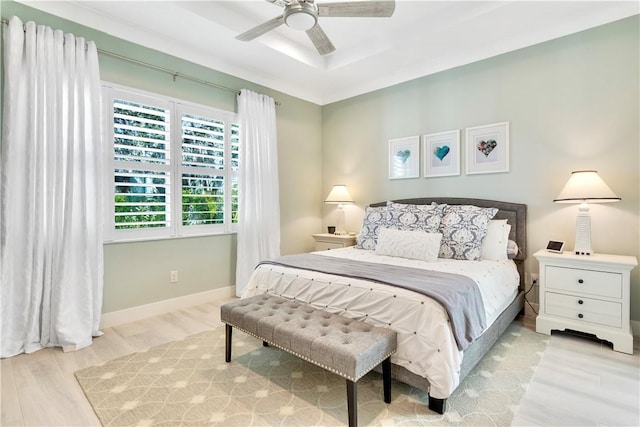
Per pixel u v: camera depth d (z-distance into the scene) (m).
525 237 3.07
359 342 1.57
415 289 1.81
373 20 3.05
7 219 2.22
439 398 1.58
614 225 2.66
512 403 1.70
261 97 3.89
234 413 1.63
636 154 2.56
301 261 2.67
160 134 3.14
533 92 3.03
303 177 4.58
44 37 2.37
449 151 3.58
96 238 2.62
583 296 2.46
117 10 2.66
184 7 2.65
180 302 3.30
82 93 2.53
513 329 2.72
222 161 3.65
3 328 2.22
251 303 2.21
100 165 2.63
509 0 2.55
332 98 4.68
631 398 1.74
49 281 2.40
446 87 3.59
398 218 3.39
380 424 1.54
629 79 2.58
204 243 3.51
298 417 1.60
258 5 2.85
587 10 2.65
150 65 3.05
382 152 4.17
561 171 2.90
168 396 1.78
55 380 1.95
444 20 2.89
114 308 2.86
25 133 2.30
